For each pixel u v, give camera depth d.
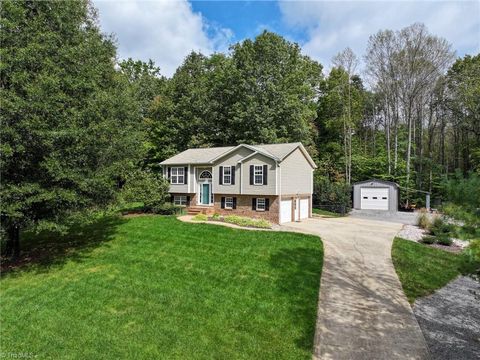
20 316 8.14
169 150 36.22
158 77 45.25
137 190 22.23
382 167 36.22
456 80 33.22
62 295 9.37
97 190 12.12
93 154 11.73
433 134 40.56
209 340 6.96
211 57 42.06
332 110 41.47
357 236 16.61
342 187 30.38
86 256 13.03
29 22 10.61
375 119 47.03
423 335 6.95
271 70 33.19
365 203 30.27
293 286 9.82
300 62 37.44
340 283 10.12
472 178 5.29
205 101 37.22
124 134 14.94
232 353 6.48
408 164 32.25
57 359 6.40
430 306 8.55
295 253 13.08
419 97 33.62
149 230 16.67
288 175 22.02
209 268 11.46
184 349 6.64
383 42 33.38
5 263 12.37
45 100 9.90
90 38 13.08
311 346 6.62
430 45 31.34
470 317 7.88
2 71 9.75
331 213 28.16
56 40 11.10
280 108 32.31
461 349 6.36
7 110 9.29
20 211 10.52
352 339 6.83
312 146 36.97
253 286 9.88
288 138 33.00
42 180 10.67
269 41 34.12
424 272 11.32
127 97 17.12
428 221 19.33
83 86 11.42
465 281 10.64
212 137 36.12
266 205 21.39
